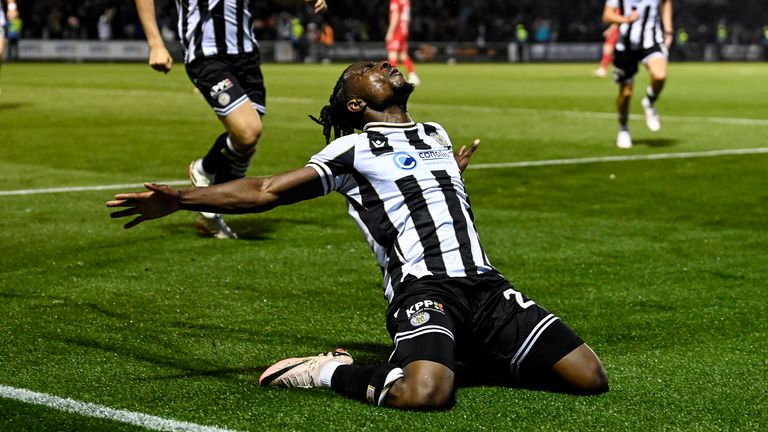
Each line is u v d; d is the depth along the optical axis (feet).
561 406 11.75
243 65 22.13
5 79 83.92
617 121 50.96
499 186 29.73
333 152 12.26
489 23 171.12
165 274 18.61
